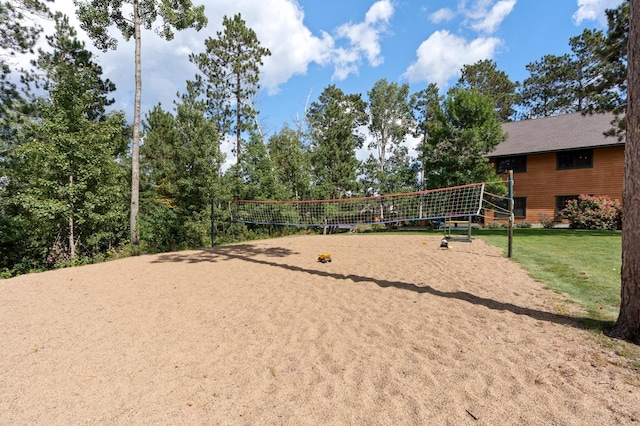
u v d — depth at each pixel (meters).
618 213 15.43
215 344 3.37
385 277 6.15
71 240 10.98
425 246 10.58
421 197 15.05
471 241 11.41
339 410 2.20
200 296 5.23
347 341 3.34
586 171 17.58
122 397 2.43
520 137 20.36
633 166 3.15
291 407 2.25
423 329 3.58
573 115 20.27
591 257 7.56
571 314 3.88
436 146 19.58
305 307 4.52
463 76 35.34
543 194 18.83
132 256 11.00
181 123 16.84
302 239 14.55
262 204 17.03
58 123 10.45
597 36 29.44
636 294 3.11
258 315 4.23
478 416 2.09
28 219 11.32
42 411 2.27
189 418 2.15
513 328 3.51
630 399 2.22
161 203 18.19
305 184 19.16
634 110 3.16
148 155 20.84
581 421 2.01
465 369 2.69
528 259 7.51
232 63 19.53
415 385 2.47
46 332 3.85
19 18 13.86
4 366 2.99
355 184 20.14
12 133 14.11
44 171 10.32
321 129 20.95
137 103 12.36
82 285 6.30
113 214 11.51
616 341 3.12
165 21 13.27
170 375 2.74
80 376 2.76
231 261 8.59
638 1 3.17
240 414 2.18
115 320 4.20
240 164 17.42
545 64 35.31
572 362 2.76
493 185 16.94
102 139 11.25
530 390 2.36
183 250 11.57
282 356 3.05
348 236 15.60
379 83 32.38
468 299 4.59
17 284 6.57
